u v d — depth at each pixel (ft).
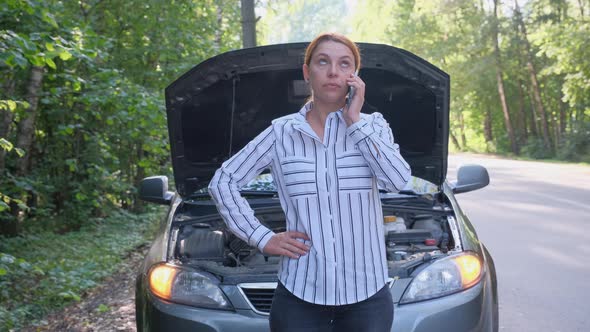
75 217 35.83
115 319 16.98
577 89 86.99
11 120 26.86
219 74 11.87
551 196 40.52
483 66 123.95
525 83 132.16
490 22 119.96
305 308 6.90
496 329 11.12
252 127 13.58
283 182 7.02
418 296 10.06
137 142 35.73
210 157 13.56
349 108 6.72
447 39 135.74
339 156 6.81
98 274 22.97
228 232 13.11
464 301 10.09
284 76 12.51
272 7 46.03
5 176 28.32
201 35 38.58
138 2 33.55
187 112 12.68
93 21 33.30
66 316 18.02
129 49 35.19
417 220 12.85
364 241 6.82
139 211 43.19
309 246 6.84
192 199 13.96
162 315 10.27
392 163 6.70
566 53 83.05
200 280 10.45
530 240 25.59
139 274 11.62
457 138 184.24
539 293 17.88
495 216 32.40
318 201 6.77
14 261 17.51
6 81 26.96
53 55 18.78
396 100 12.67
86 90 28.17
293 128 6.90
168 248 11.62
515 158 115.14
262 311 10.11
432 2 130.41
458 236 11.54
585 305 16.66
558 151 102.17
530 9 116.16
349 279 6.79
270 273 10.41
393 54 11.07
